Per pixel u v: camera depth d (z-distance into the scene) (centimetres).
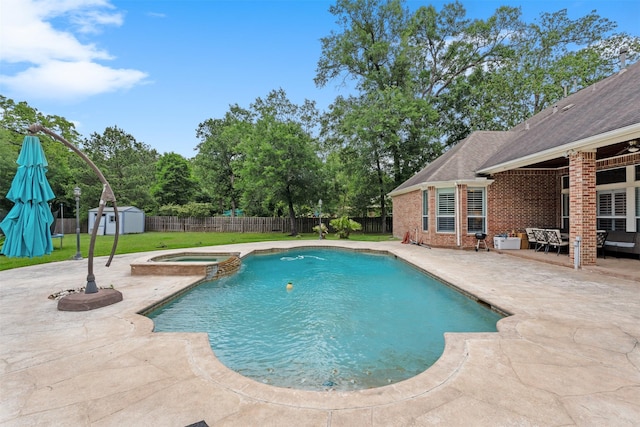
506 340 407
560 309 528
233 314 626
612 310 520
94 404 278
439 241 1444
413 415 261
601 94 1055
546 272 845
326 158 3167
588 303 560
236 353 455
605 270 802
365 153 2423
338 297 742
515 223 1366
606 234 1000
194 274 898
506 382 308
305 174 2322
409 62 2588
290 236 2373
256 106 3114
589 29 2395
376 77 2642
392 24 2719
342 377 382
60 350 392
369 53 2698
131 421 254
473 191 1382
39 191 559
